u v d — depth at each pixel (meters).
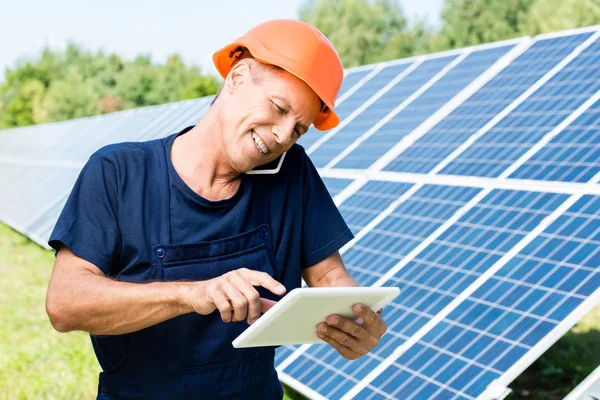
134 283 2.88
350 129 9.62
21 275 12.89
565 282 5.15
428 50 46.31
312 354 6.42
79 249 2.98
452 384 5.04
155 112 16.12
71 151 18.06
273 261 3.32
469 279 5.77
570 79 7.45
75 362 8.55
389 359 5.63
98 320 2.88
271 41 3.04
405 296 6.05
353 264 6.85
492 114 7.79
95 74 53.19
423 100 9.05
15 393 7.68
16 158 22.03
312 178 3.50
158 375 3.17
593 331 9.21
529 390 7.73
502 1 42.09
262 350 3.33
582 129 6.59
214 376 3.20
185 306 2.81
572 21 39.50
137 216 3.07
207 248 3.14
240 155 3.05
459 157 7.36
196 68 51.78
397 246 6.68
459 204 6.66
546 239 5.64
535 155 6.63
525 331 5.00
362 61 48.75
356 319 3.13
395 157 8.14
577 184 5.94
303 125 3.07
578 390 4.62
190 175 3.17
